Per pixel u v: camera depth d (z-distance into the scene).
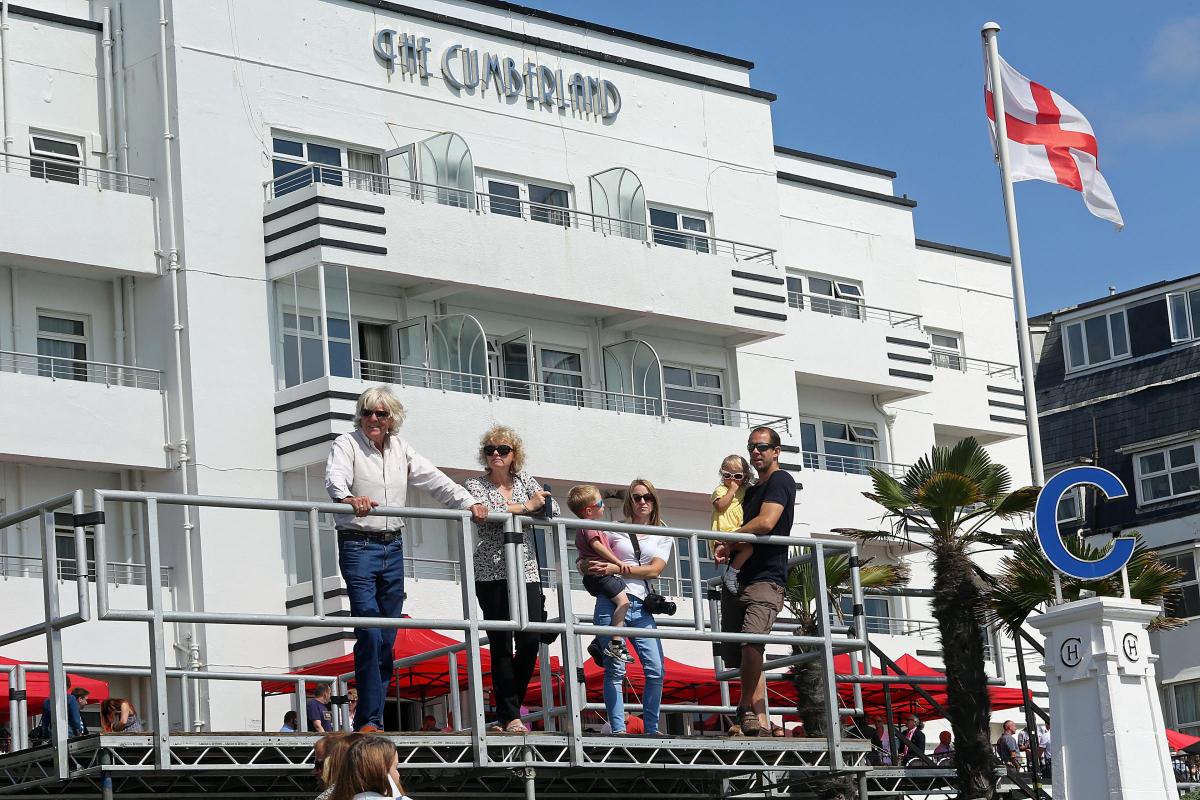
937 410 45.28
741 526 14.23
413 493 33.84
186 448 31.53
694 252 38.31
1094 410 55.41
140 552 31.42
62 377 31.58
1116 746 17.47
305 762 12.07
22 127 31.83
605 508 36.38
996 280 48.50
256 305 32.75
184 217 32.12
